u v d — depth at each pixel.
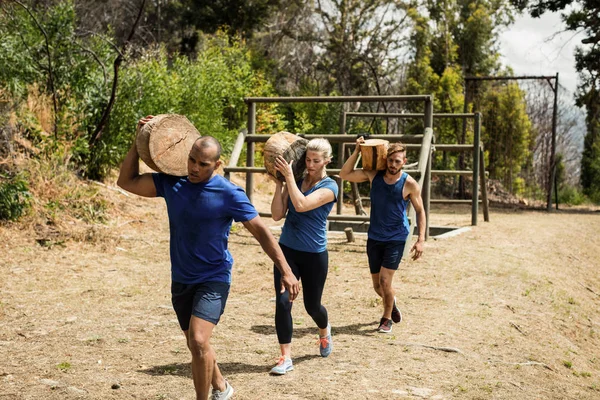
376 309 7.55
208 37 34.09
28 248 9.83
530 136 35.59
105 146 13.73
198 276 4.09
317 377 5.11
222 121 19.73
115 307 7.36
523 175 36.38
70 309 7.22
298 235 5.23
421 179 11.16
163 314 7.11
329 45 37.16
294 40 41.50
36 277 8.55
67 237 10.53
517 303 8.32
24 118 12.73
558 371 6.07
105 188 13.74
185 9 35.66
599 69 28.33
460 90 29.98
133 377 5.05
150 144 4.01
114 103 14.01
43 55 13.62
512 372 5.68
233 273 9.33
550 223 18.30
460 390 5.00
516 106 30.08
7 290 7.89
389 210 6.48
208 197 4.02
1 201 10.44
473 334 6.74
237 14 34.53
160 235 11.73
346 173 6.70
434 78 29.05
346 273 9.44
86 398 4.60
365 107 25.62
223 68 19.53
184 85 17.06
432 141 12.28
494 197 28.59
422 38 32.91
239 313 7.21
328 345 5.65
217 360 5.53
